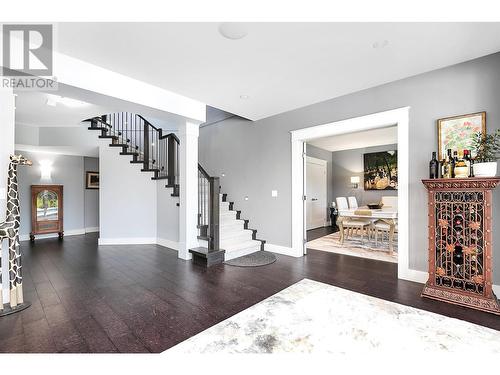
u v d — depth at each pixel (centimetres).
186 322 207
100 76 270
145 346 175
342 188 793
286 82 313
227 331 194
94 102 300
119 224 512
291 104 393
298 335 189
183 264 372
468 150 248
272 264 374
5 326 199
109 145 510
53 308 230
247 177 497
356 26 207
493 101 252
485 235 230
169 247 482
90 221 664
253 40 225
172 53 245
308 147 708
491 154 243
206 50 240
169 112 343
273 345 177
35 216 550
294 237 420
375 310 228
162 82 310
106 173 508
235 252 405
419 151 295
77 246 493
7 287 234
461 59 262
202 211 452
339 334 190
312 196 719
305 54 249
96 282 296
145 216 519
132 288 279
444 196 252
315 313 223
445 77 278
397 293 266
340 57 256
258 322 207
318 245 506
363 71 287
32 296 255
